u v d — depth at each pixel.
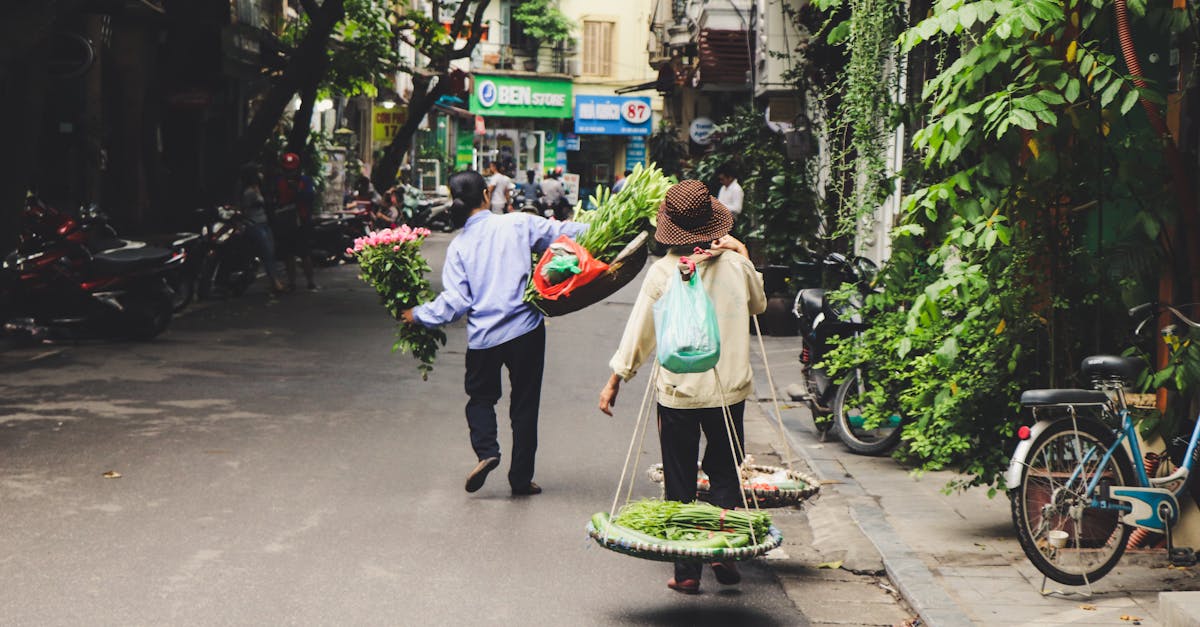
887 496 7.66
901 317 8.09
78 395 10.27
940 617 5.34
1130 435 5.85
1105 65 6.06
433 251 29.72
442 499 7.32
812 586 6.00
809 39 19.19
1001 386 6.92
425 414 9.86
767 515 5.58
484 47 61.12
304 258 19.80
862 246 12.20
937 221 6.86
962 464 7.00
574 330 15.79
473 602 5.55
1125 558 6.23
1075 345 6.94
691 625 5.36
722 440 5.92
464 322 16.20
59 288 13.21
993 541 6.61
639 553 5.28
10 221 13.28
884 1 11.18
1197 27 6.14
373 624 5.23
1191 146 6.24
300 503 7.12
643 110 63.31
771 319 15.61
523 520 6.93
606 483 7.86
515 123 63.00
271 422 9.37
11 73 13.38
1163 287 6.48
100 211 14.62
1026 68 6.14
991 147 6.60
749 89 29.47
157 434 8.84
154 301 13.79
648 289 5.82
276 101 19.94
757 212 16.89
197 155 25.80
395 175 32.56
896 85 11.38
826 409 9.38
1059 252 6.83
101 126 21.12
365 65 26.98
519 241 7.49
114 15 20.77
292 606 5.41
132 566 5.89
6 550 6.10
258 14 28.05
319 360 12.51
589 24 63.25
